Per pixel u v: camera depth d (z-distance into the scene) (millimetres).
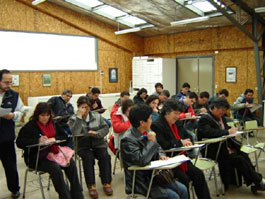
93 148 3463
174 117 2748
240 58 7805
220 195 3275
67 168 2914
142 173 2254
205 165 2973
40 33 7879
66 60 8461
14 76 7434
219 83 8312
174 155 2746
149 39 10078
